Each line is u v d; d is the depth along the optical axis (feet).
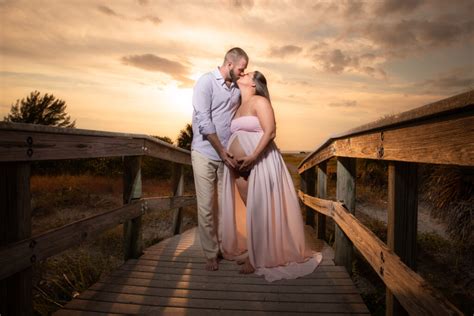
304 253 9.69
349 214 7.89
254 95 9.61
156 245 11.98
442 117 3.59
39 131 5.35
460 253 13.10
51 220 22.36
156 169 43.16
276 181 9.32
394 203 5.27
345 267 9.22
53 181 36.94
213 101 9.46
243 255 10.07
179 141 44.52
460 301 10.13
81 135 6.72
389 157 5.22
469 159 3.09
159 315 6.68
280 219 9.23
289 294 7.61
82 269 11.50
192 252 10.94
